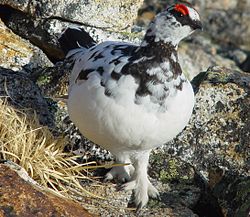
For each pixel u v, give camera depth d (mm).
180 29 9523
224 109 12109
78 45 12242
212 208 11305
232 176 11250
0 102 10984
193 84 12977
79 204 10094
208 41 19734
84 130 10133
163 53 9578
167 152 11828
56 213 9086
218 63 18422
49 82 12867
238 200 10734
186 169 11461
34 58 13430
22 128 10641
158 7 19688
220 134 11953
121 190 10711
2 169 9336
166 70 9562
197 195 11234
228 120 12023
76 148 11500
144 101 9500
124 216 10406
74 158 10977
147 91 9492
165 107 9586
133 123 9570
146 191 10766
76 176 10562
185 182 11391
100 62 9805
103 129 9773
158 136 9836
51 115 11914
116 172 10914
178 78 9656
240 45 20344
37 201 9094
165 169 11430
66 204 9508
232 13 20812
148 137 9781
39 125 11109
